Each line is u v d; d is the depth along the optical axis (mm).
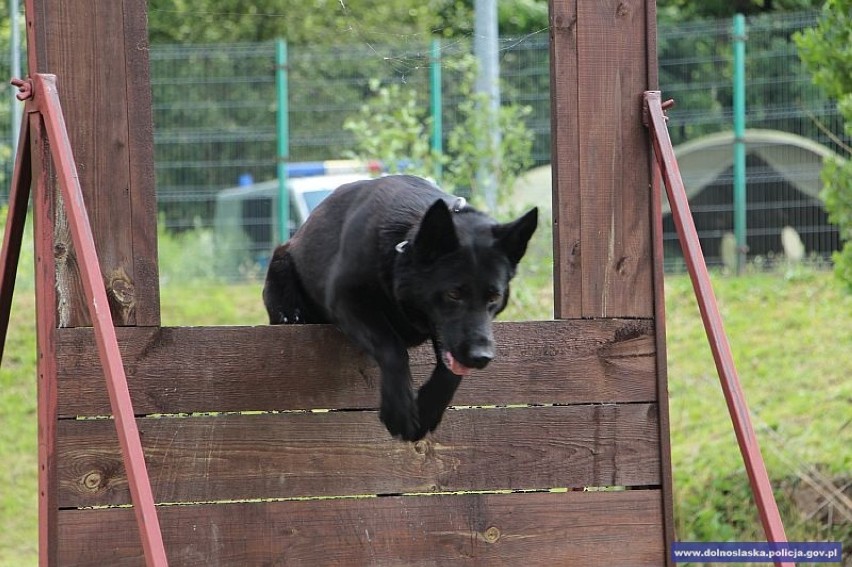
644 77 6918
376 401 6523
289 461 6371
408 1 27406
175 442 6215
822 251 19266
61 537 6000
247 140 20422
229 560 6250
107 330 5465
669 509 6812
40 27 6035
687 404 14328
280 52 19906
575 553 6680
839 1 11484
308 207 19000
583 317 6820
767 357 15523
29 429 14617
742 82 19484
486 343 5996
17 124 19016
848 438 12852
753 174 19672
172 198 20312
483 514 6582
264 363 6375
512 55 19797
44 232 5953
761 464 6066
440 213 5977
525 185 18500
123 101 6195
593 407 6785
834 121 19359
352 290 6234
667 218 20500
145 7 6234
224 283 19781
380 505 6457
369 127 17484
